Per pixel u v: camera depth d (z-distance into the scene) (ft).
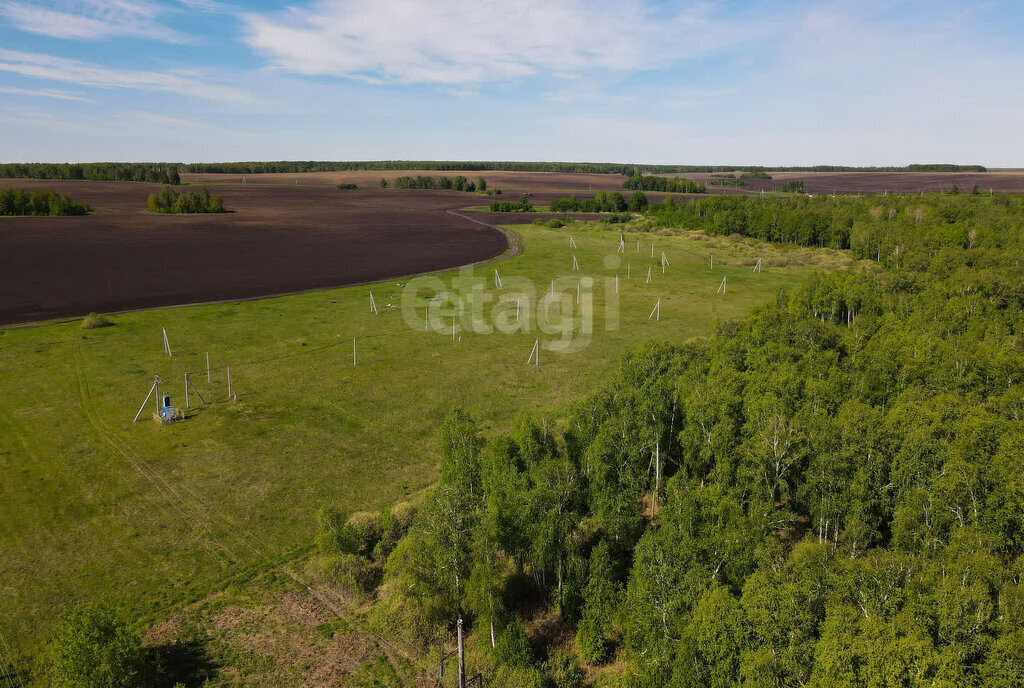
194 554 142.61
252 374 251.80
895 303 279.90
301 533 151.33
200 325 318.45
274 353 277.85
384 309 359.66
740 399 166.91
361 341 299.79
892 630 93.09
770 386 174.81
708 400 163.12
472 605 120.26
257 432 201.36
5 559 137.90
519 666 116.16
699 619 105.29
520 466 156.35
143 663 107.65
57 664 102.42
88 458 181.16
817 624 101.40
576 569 130.82
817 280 310.65
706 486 152.05
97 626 106.52
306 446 193.26
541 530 128.77
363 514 153.99
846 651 92.94
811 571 107.96
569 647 127.44
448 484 154.92
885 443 141.28
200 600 129.59
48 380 237.04
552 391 242.37
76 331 301.02
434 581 124.16
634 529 146.41
